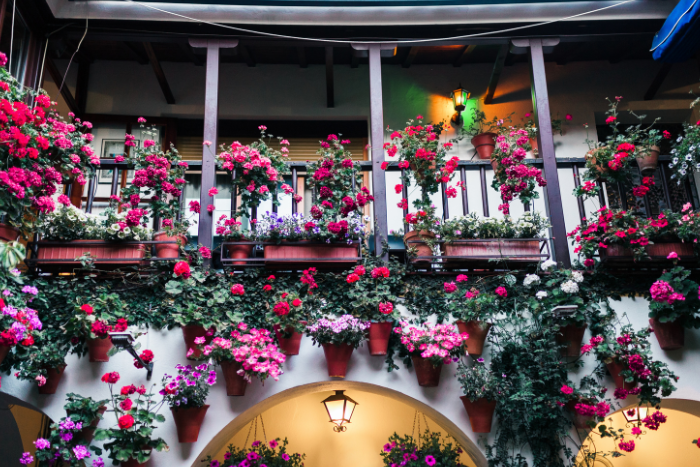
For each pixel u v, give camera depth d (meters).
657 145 5.23
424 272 4.75
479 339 4.42
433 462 5.48
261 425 6.17
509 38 5.80
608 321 4.59
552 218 4.96
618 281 4.76
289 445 6.17
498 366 4.45
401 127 7.23
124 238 4.48
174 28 5.58
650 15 5.70
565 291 4.50
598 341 4.35
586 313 4.61
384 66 7.43
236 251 4.62
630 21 5.79
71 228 4.46
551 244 5.52
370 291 4.49
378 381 4.41
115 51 6.96
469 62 7.46
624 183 5.05
